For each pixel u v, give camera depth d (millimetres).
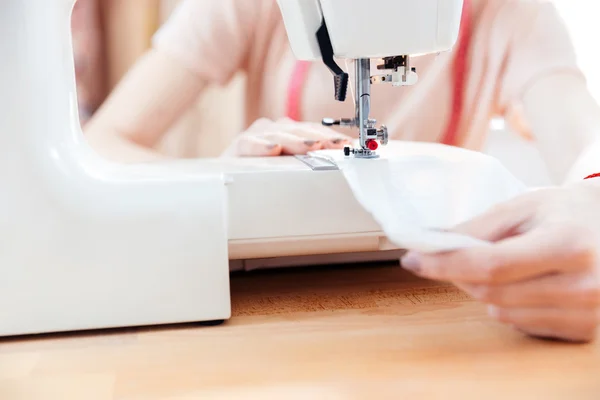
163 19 759
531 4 702
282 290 526
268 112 755
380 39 439
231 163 509
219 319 450
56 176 438
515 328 417
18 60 434
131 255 444
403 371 375
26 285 438
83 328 443
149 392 366
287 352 404
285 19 472
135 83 732
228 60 742
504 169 459
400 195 425
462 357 387
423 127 724
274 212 470
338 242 484
